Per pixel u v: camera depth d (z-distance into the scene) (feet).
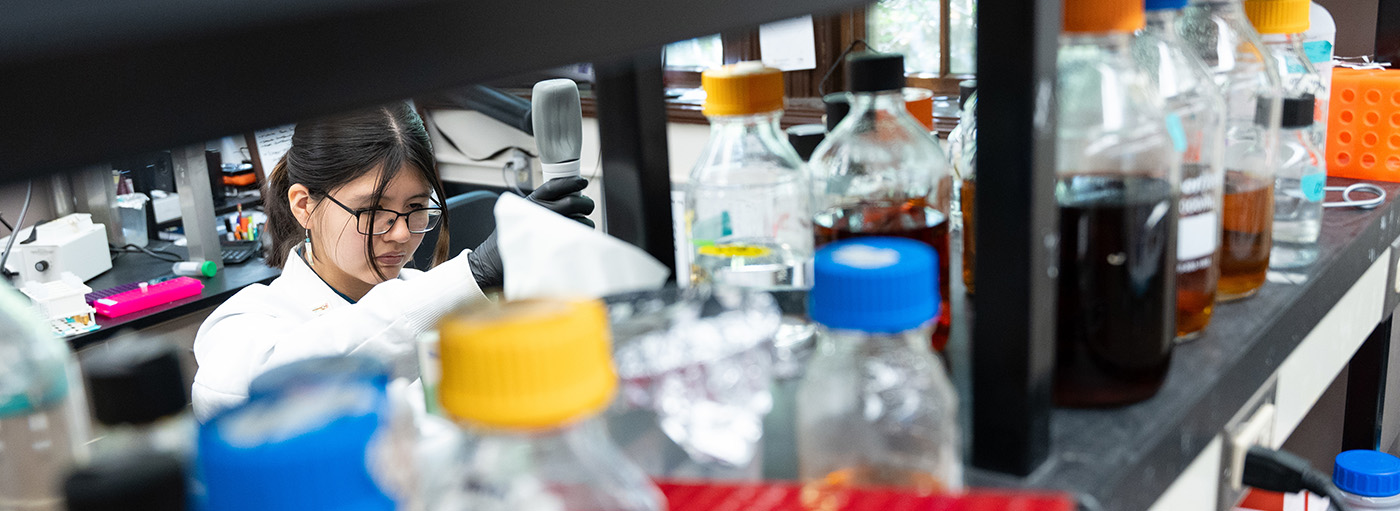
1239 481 2.51
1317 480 2.39
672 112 10.12
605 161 2.42
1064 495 1.44
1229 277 2.82
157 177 9.94
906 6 8.70
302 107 0.75
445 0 0.83
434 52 0.83
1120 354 2.02
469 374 1.02
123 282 8.82
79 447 1.60
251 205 10.48
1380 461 3.80
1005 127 1.61
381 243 5.60
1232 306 2.80
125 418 1.26
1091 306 1.99
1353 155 4.45
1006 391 1.74
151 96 0.67
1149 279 1.99
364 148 5.37
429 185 5.80
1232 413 2.43
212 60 0.70
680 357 1.54
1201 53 2.98
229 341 4.83
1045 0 1.55
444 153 12.30
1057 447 1.91
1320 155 3.43
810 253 2.51
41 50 0.62
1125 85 2.01
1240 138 2.88
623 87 2.29
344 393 1.01
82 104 0.64
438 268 4.68
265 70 0.73
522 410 1.01
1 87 0.60
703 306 1.65
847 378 1.58
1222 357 2.39
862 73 2.40
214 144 0.71
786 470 1.72
